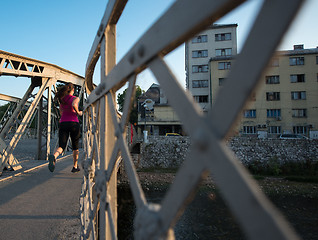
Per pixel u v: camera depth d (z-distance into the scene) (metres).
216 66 30.39
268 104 29.06
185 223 8.37
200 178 0.42
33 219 2.53
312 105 28.25
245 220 0.31
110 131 1.23
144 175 17.45
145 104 34.00
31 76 7.66
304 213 10.46
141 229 0.60
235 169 0.33
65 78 9.67
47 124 8.62
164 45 0.55
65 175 4.94
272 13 0.30
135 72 0.77
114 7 1.01
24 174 5.07
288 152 19.23
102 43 1.33
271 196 13.20
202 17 0.42
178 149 20.39
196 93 33.41
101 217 1.18
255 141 19.97
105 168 1.19
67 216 2.62
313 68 28.73
